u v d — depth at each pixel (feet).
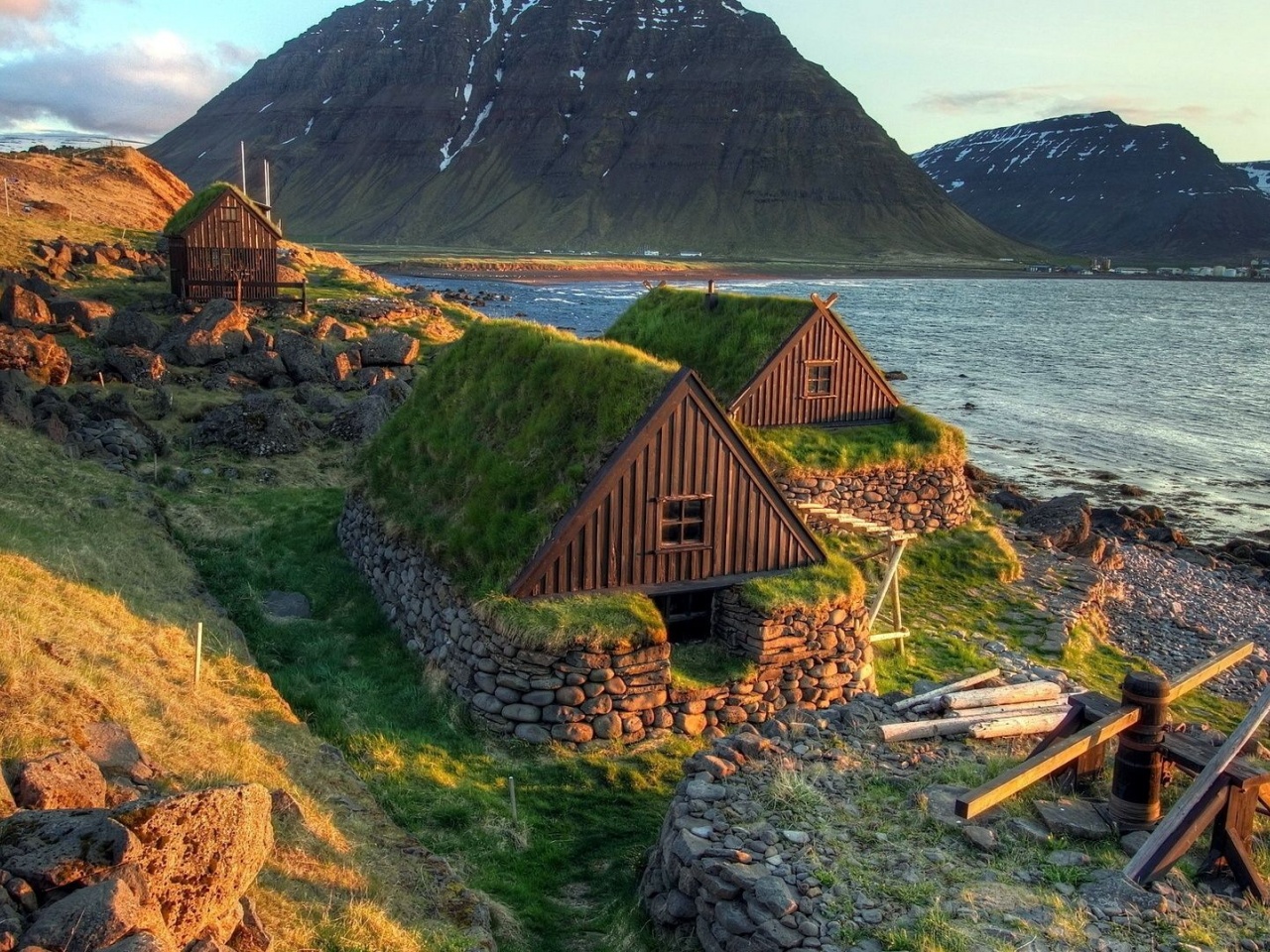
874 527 83.35
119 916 22.89
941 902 37.55
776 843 41.37
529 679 60.29
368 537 83.25
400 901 38.88
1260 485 181.37
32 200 252.62
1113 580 117.70
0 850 25.04
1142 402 263.49
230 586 79.25
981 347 379.96
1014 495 144.56
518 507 67.41
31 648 43.39
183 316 164.35
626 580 66.49
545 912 44.21
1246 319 574.97
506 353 82.48
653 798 55.88
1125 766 43.09
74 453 97.04
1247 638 108.78
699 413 67.26
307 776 47.88
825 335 114.73
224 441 114.93
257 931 29.94
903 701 56.13
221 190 182.19
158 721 44.14
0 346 116.26
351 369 148.97
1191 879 39.96
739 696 66.03
